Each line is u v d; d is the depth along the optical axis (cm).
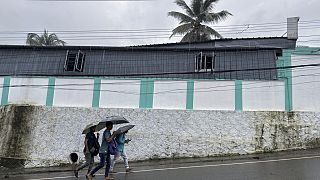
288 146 1722
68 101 1917
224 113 1795
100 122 1145
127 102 1892
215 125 1778
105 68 2044
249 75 1902
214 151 1733
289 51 1908
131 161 1727
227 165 1431
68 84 1944
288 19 2352
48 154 1788
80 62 2066
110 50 2108
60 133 1822
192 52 2050
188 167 1426
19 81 1972
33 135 1822
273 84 1844
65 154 1784
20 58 2111
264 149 1720
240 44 2431
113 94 1911
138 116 1827
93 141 1144
